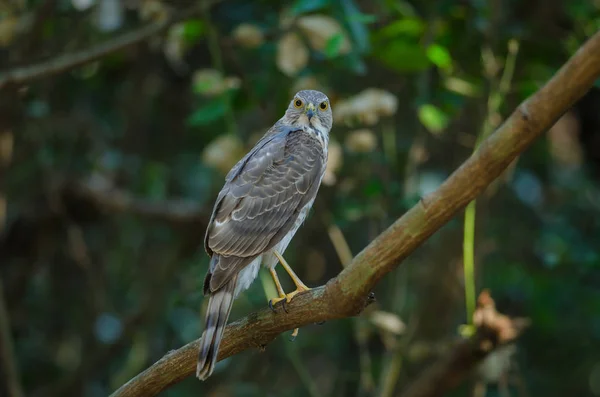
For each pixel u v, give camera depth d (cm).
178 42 1041
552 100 478
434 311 1168
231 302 673
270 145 807
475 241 1120
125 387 655
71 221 1317
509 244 1373
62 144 1364
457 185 520
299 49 934
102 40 1235
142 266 1441
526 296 1361
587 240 1246
